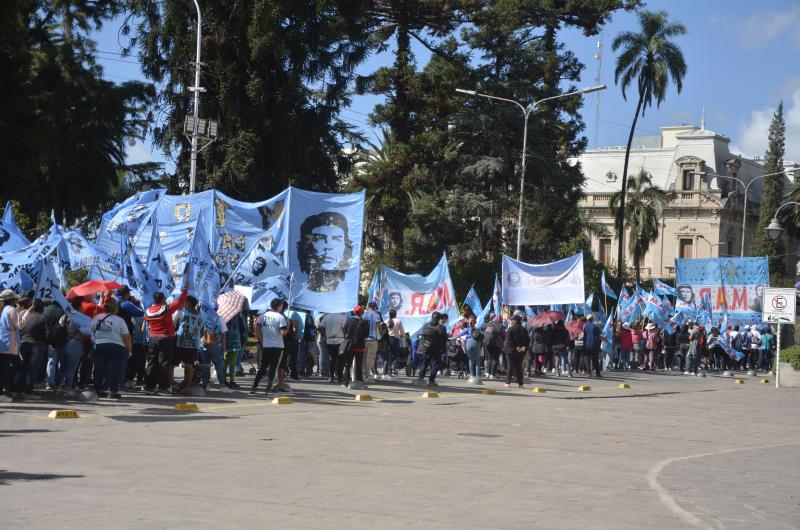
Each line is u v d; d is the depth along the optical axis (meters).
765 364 47.88
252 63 41.59
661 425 17.25
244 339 20.83
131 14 42.78
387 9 52.28
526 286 31.66
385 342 27.12
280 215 23.38
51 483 8.79
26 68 37.03
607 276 60.69
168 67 42.16
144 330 19.45
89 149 49.72
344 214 23.52
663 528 7.71
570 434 14.91
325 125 44.66
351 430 14.09
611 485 9.93
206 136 37.00
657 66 63.19
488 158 53.47
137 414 14.98
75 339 16.98
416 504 8.45
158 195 23.53
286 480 9.46
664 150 102.81
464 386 25.39
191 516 7.53
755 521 8.13
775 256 94.44
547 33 58.16
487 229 53.06
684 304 42.47
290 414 16.06
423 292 29.67
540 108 55.47
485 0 53.09
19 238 20.75
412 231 54.59
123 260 19.47
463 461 11.29
